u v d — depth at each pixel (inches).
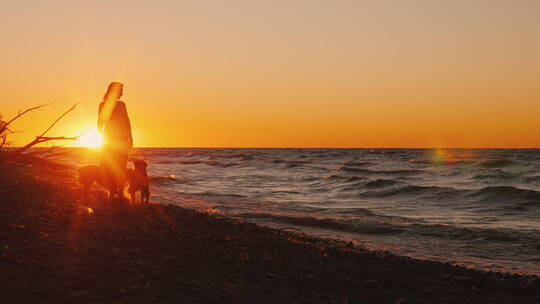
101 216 301.0
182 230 289.7
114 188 373.4
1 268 169.3
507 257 401.1
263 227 412.2
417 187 950.4
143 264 196.5
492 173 1418.6
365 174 1598.2
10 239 211.2
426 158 3061.0
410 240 470.3
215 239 263.7
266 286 189.2
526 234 488.1
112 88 343.6
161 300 156.7
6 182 447.2
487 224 580.4
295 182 1273.4
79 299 149.8
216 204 700.7
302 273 219.5
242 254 236.1
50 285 159.2
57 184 503.8
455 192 884.6
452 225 550.9
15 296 146.3
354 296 193.3
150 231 270.1
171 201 705.6
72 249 207.9
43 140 708.0
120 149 353.4
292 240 331.6
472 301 214.4
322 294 188.1
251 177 1446.9
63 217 277.3
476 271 299.7
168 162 2652.6
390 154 4276.6
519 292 245.6
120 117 347.6
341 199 880.3
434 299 207.3
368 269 250.7
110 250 214.5
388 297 200.5
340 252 299.3
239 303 164.1
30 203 318.0
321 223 552.7
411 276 250.4
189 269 197.6
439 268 293.9
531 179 1258.6
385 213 684.1
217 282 185.0
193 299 161.6
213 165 2331.4
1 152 716.0
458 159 2721.5
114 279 172.6
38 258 187.9
